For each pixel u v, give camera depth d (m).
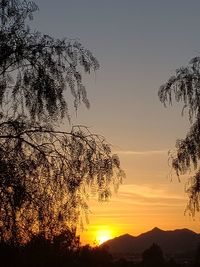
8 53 13.68
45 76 13.85
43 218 13.13
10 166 12.94
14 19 14.08
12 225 12.78
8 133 13.36
